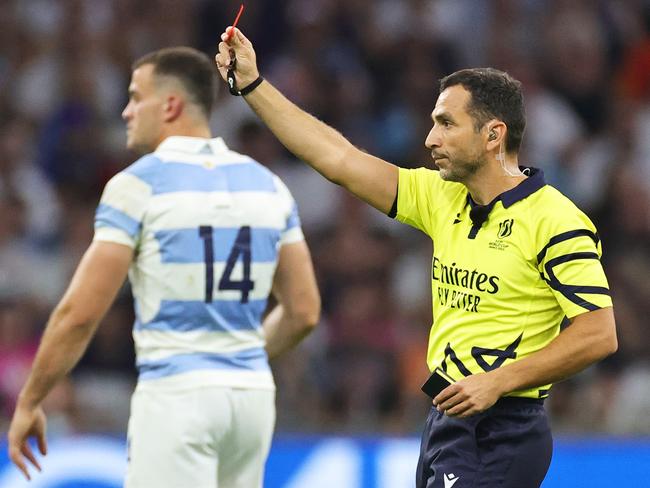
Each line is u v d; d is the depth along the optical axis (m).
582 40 38.34
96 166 33.97
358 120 36.59
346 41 38.03
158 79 16.86
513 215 13.94
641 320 31.41
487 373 13.36
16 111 35.94
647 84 38.78
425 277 31.98
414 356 29.36
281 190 17.08
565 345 13.32
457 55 38.56
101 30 37.50
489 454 14.08
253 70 14.91
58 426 25.88
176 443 15.66
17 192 32.44
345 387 28.64
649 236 33.97
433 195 14.82
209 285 16.00
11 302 29.03
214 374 15.89
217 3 38.41
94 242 15.81
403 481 23.61
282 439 23.67
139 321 16.17
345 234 31.92
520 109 14.23
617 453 24.17
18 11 37.69
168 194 16.02
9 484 22.59
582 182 35.94
